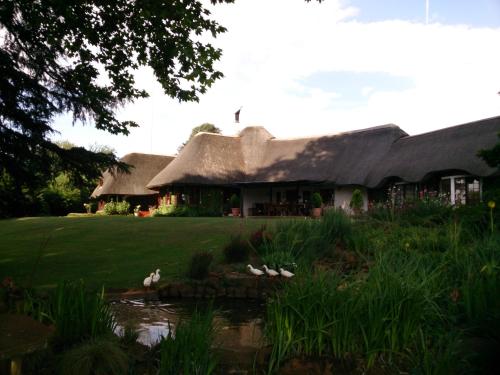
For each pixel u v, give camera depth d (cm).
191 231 1472
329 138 3244
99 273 951
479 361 386
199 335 391
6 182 1160
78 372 348
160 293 818
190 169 3159
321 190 3014
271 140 3538
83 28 990
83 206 4012
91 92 1103
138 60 1077
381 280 454
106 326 444
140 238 1406
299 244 959
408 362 406
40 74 1134
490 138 2158
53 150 1152
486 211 848
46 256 1170
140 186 3781
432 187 2394
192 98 1076
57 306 434
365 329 423
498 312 423
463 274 542
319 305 434
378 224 1114
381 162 2723
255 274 869
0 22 1027
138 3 938
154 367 392
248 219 1800
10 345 279
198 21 966
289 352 433
